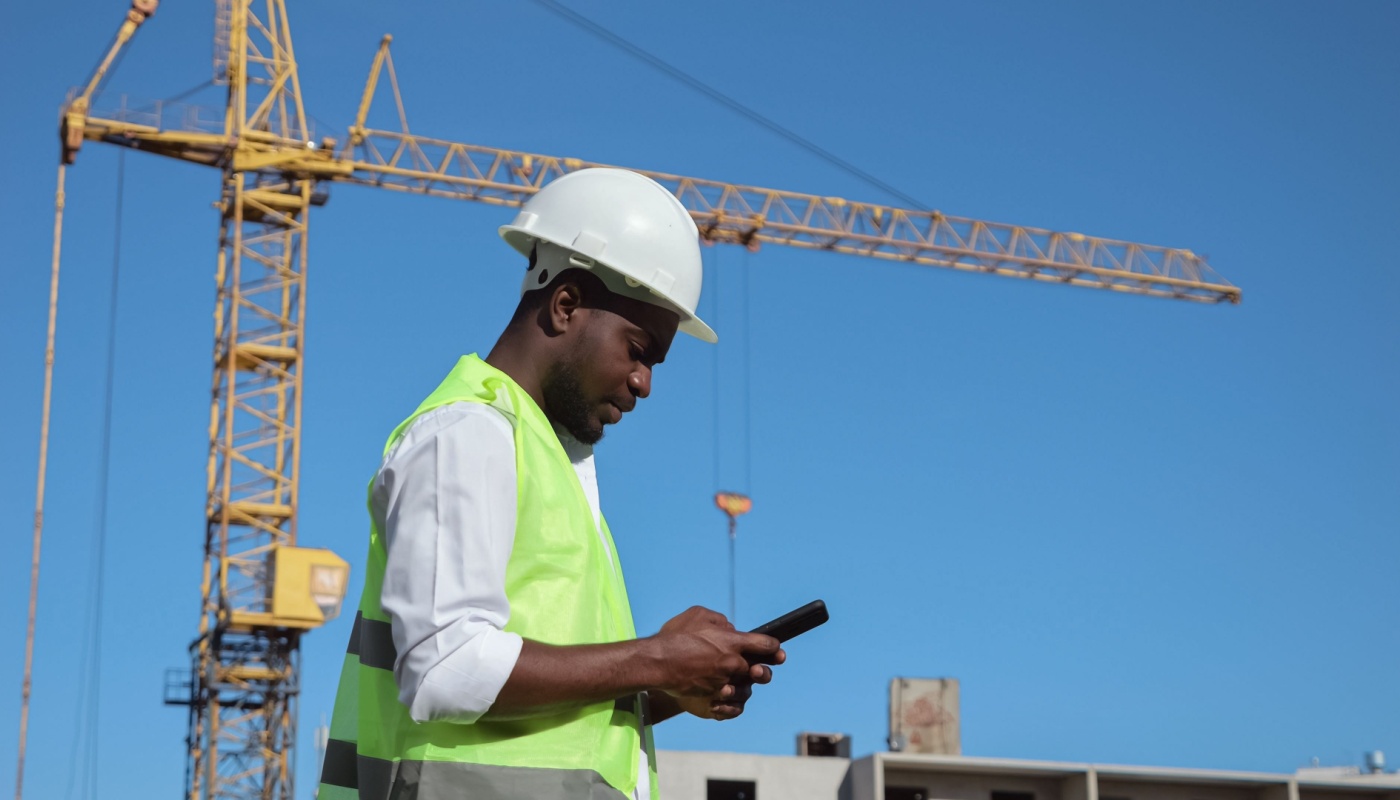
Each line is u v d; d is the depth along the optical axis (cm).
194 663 5541
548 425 402
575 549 388
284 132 6056
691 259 428
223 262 5888
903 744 4325
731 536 5525
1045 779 4309
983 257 7225
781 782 4209
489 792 365
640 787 393
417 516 370
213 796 5347
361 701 382
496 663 358
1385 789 4375
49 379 6097
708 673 383
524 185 6512
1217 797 4372
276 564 5459
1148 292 7562
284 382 5822
